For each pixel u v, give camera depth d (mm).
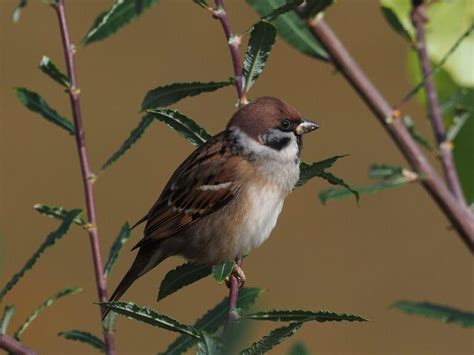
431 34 8742
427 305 8078
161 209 9008
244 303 7082
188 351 6988
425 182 8438
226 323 6180
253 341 5480
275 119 8766
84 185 7785
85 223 7699
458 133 8727
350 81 8492
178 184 9008
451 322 7945
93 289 20297
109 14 7758
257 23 6730
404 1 8828
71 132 7910
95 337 7578
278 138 8766
